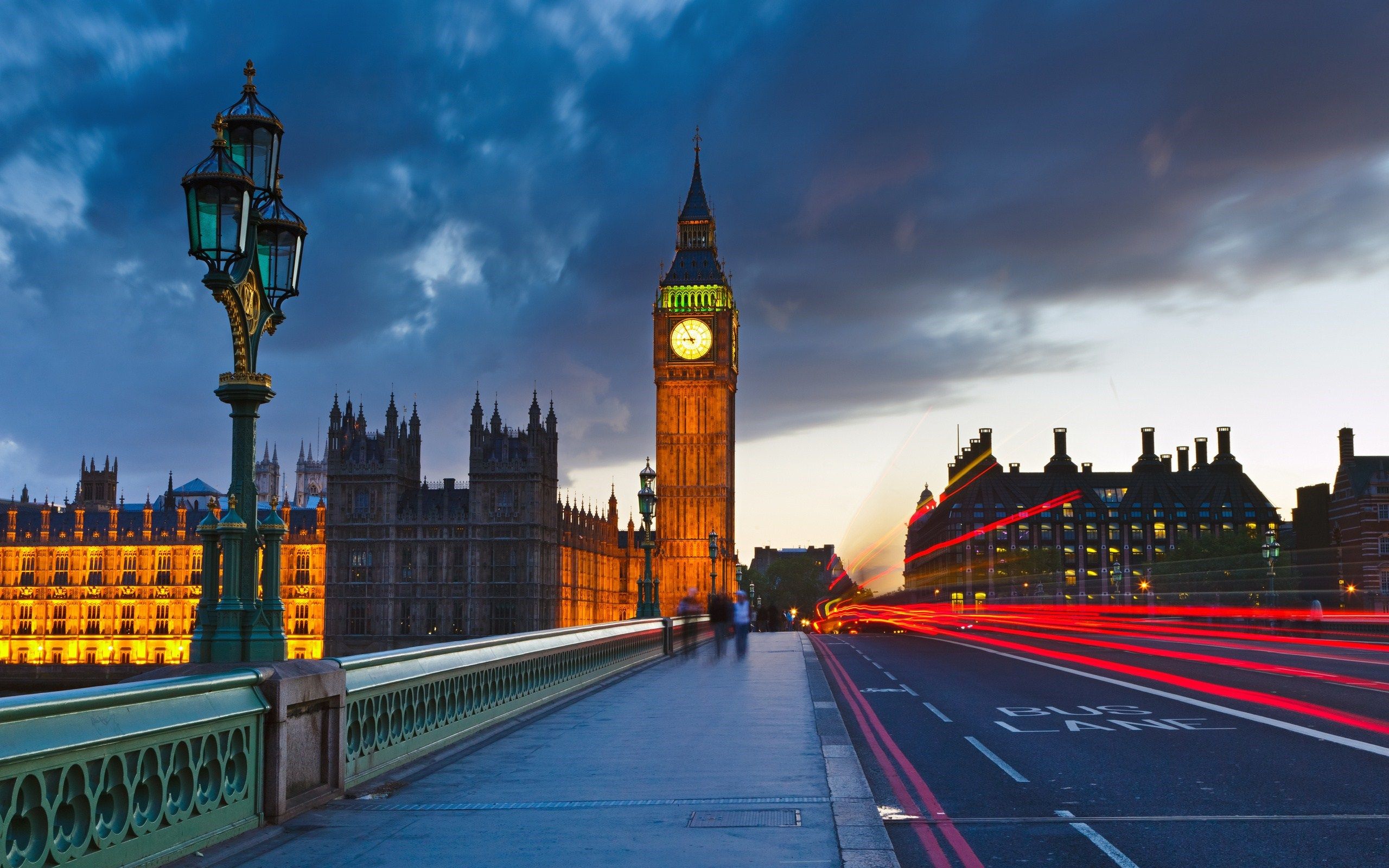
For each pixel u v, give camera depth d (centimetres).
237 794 1041
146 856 888
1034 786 1391
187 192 1127
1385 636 7069
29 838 757
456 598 15938
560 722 2042
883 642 6150
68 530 18900
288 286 1245
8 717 730
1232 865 982
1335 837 1074
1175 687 2719
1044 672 3372
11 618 18638
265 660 1134
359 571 16050
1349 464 13525
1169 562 17725
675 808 1205
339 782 1260
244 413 1166
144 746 888
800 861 962
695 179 18000
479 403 16162
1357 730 1828
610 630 3247
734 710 2234
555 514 16738
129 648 18462
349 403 16600
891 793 1354
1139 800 1280
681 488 16988
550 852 1003
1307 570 14450
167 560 18612
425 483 16400
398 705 1507
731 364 17550
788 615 15575
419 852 1006
